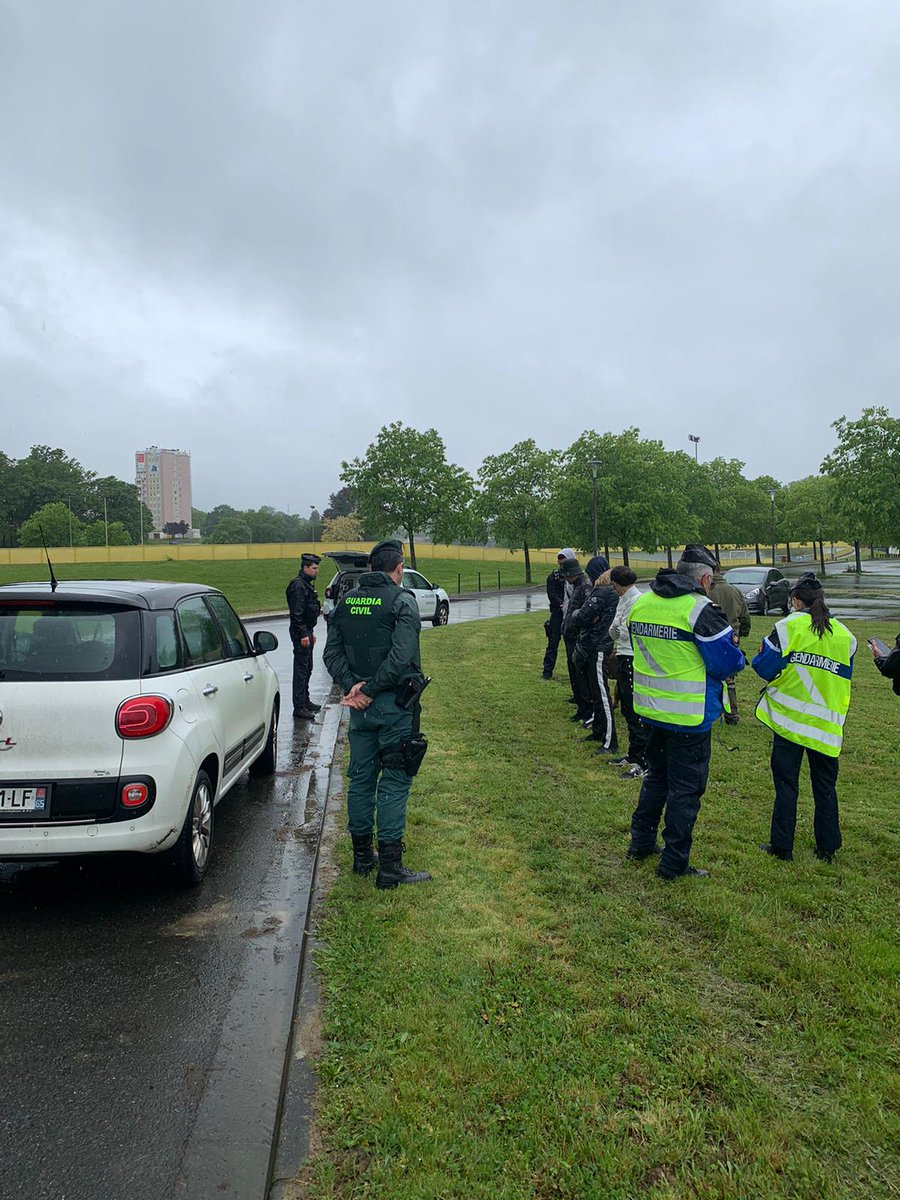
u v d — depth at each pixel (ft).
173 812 13.38
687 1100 8.45
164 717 13.38
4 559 212.02
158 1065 9.25
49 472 392.27
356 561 56.75
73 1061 9.34
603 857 15.31
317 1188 7.31
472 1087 8.61
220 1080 8.95
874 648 14.82
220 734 16.01
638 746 21.06
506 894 13.53
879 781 20.74
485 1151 7.69
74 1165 7.66
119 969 11.55
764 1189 7.32
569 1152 7.72
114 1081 8.96
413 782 20.07
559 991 10.49
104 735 12.88
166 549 220.23
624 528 127.24
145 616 14.21
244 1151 7.82
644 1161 7.61
